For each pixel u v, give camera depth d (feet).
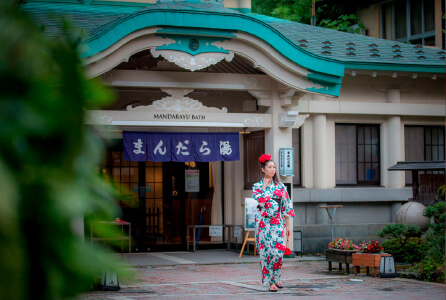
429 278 33.09
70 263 3.34
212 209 49.19
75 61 3.52
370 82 50.44
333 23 71.15
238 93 49.37
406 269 37.17
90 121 3.59
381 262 34.27
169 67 44.11
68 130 3.38
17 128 3.13
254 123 43.32
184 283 31.94
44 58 3.33
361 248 35.58
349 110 49.32
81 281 3.42
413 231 36.42
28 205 3.17
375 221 50.42
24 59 3.23
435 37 61.16
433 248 35.14
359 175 50.78
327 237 48.14
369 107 49.78
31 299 3.25
